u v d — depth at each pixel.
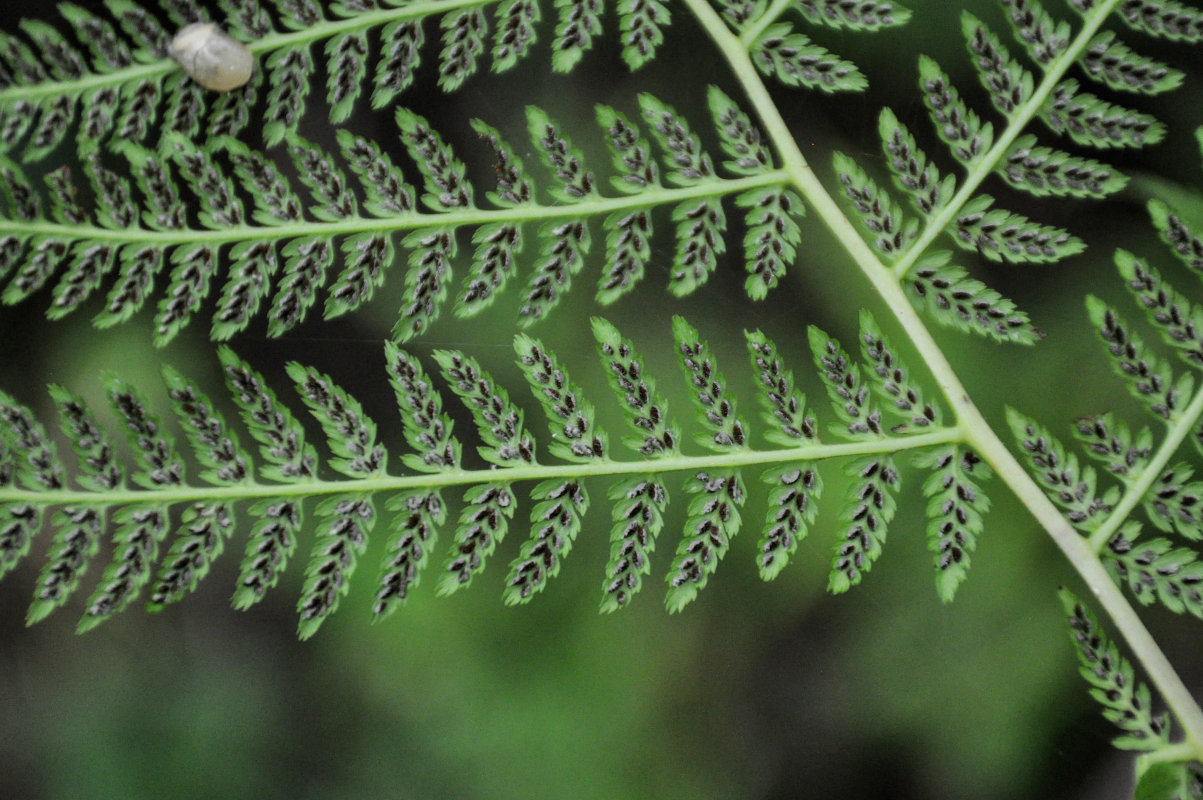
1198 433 0.39
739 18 0.40
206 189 0.39
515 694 0.41
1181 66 0.40
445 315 0.40
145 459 0.39
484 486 0.39
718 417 0.39
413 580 0.39
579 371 0.40
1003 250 0.39
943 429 0.39
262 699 0.41
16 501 0.38
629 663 0.41
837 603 0.41
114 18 0.40
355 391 0.41
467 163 0.41
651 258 0.41
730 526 0.39
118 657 0.41
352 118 0.41
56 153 0.40
